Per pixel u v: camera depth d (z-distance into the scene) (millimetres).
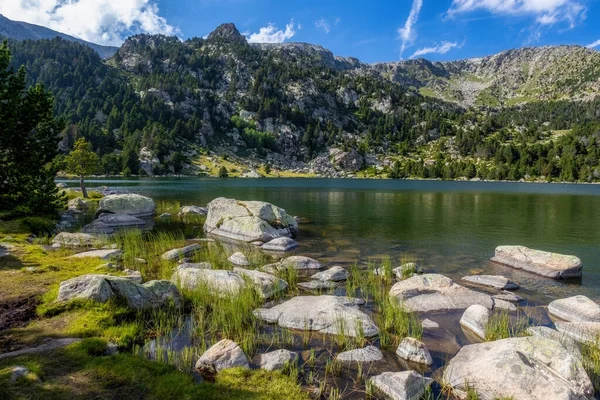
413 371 7992
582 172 169500
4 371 6656
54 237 22172
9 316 9727
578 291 15781
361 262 20812
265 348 9547
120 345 8789
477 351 8875
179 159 185875
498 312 12750
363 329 10523
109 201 37844
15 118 24062
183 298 12531
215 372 7961
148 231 30031
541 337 8750
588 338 10406
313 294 14547
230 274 14562
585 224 35875
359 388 7848
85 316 9750
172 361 8281
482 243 26547
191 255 20703
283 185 119000
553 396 6984
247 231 26781
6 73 24766
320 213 44938
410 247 25000
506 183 158875
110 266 15648
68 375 6965
